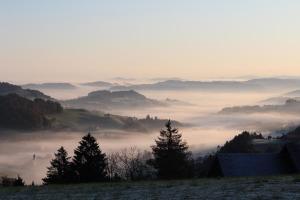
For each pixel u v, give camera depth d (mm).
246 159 68062
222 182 41312
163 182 45250
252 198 30703
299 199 29562
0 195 40031
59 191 40844
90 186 44156
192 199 31891
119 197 34938
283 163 68125
